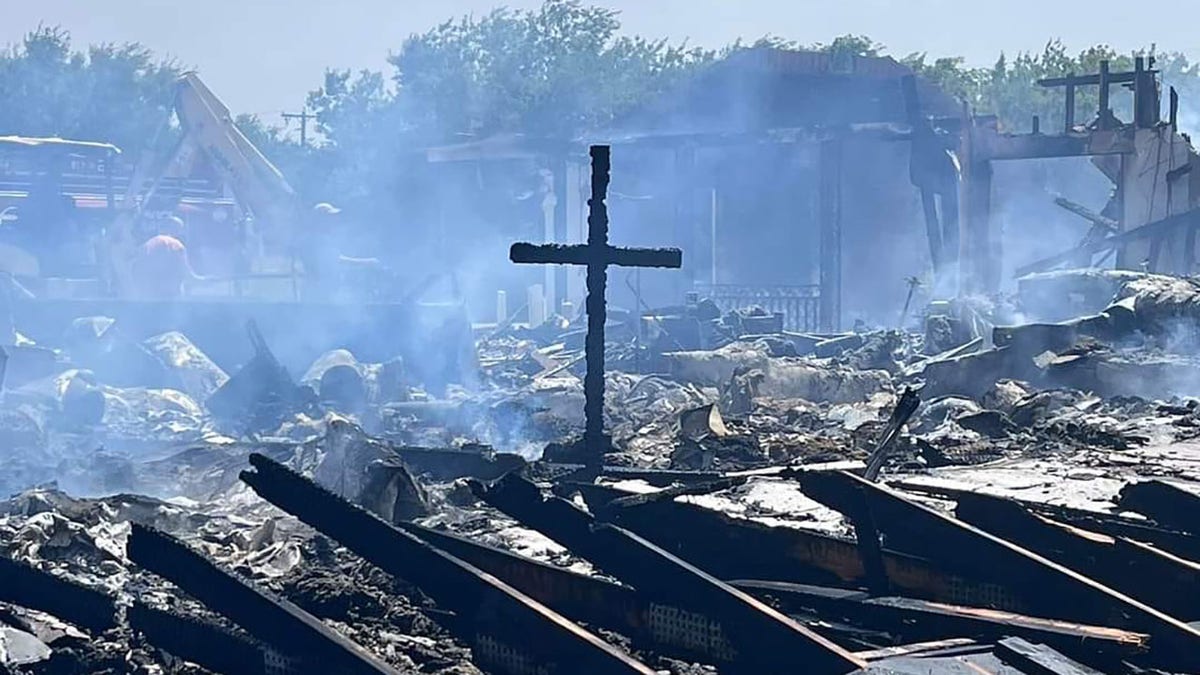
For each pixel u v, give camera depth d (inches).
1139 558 377.7
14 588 355.6
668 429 860.6
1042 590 357.1
